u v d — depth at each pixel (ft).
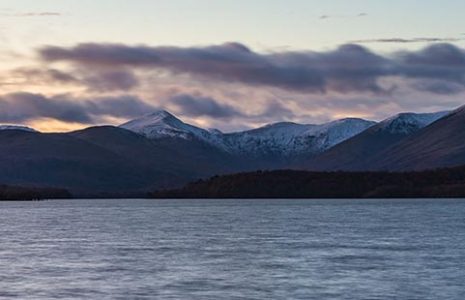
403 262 257.96
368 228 433.89
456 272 233.14
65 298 193.47
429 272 233.55
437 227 437.99
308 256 280.10
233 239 362.74
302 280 220.02
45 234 408.26
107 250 310.45
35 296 196.03
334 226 457.68
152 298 193.06
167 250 309.01
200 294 198.39
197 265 256.11
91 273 237.25
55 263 264.31
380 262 258.78
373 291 200.75
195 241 352.69
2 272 240.12
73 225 501.97
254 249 309.42
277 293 199.21
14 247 325.83
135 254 293.64
